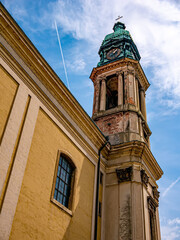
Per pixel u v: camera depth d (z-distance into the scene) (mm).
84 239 12734
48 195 11070
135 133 19031
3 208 8734
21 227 9266
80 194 13516
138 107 22062
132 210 15016
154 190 18531
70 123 14289
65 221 11727
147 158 18250
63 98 14016
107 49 27656
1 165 9164
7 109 10234
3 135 9633
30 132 10984
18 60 11617
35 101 11883
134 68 24172
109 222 15148
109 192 16344
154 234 16188
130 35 29234
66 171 13312
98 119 21172
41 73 12781
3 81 10453
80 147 14711
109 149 17891
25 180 10055
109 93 25578
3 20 11047
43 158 11398
